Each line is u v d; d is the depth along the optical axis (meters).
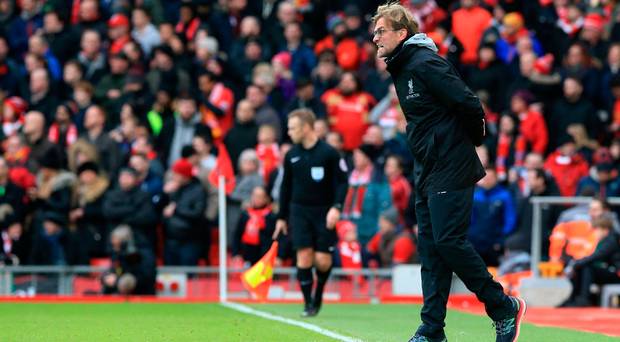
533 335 32.62
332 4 76.69
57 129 65.19
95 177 57.97
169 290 55.47
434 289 24.98
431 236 24.94
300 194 40.41
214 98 66.06
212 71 66.56
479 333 32.81
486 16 69.00
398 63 24.62
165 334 30.77
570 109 62.81
